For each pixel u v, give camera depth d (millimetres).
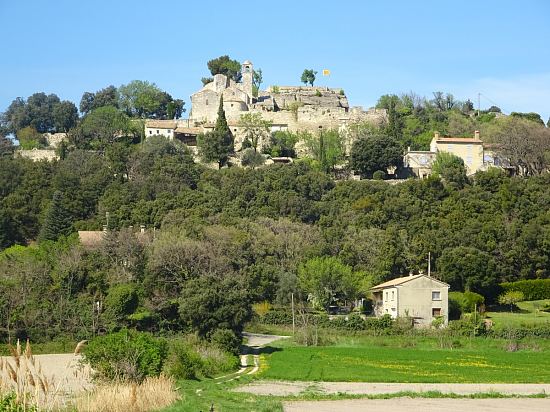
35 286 107562
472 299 131500
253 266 137000
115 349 66125
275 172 187375
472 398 64125
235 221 158125
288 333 124312
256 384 73438
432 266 147125
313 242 152000
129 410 49375
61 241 140500
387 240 149250
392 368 86938
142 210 168500
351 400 62406
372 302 138750
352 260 146125
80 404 48344
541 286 141875
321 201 179750
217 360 85938
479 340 113312
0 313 99875
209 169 197250
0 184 183250
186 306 98625
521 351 106812
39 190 180375
